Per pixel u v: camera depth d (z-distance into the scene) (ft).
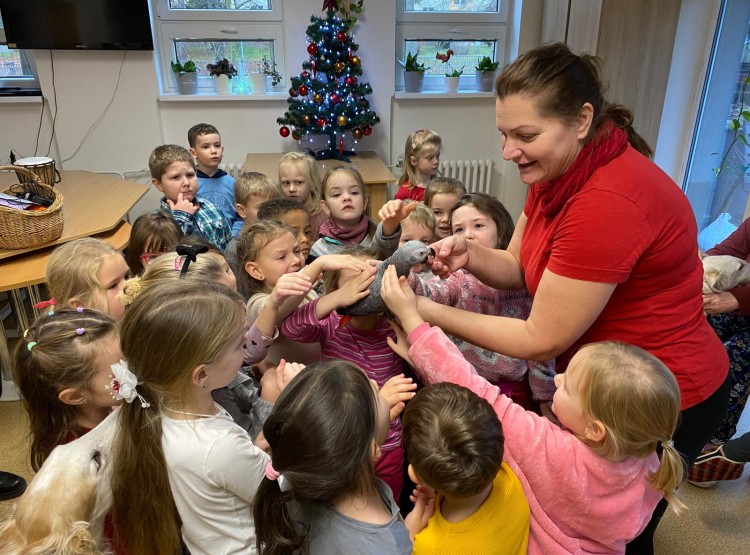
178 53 13.75
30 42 12.31
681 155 12.21
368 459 2.95
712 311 6.29
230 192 11.39
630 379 3.19
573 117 3.20
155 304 3.32
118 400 3.96
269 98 13.84
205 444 3.34
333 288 4.93
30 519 3.19
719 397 3.90
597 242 3.25
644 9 10.87
